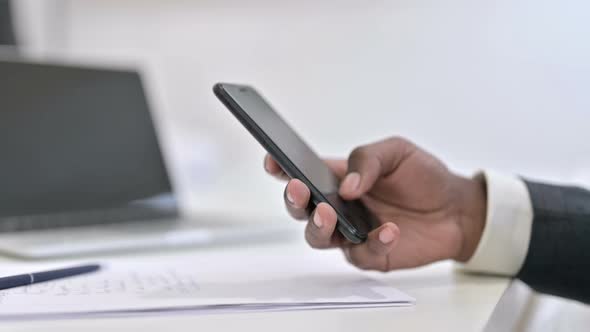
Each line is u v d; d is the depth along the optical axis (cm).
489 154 110
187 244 65
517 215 53
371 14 118
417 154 54
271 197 119
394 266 51
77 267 47
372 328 34
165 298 37
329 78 124
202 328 33
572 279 52
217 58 133
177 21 135
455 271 55
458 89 112
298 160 45
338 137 124
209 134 135
